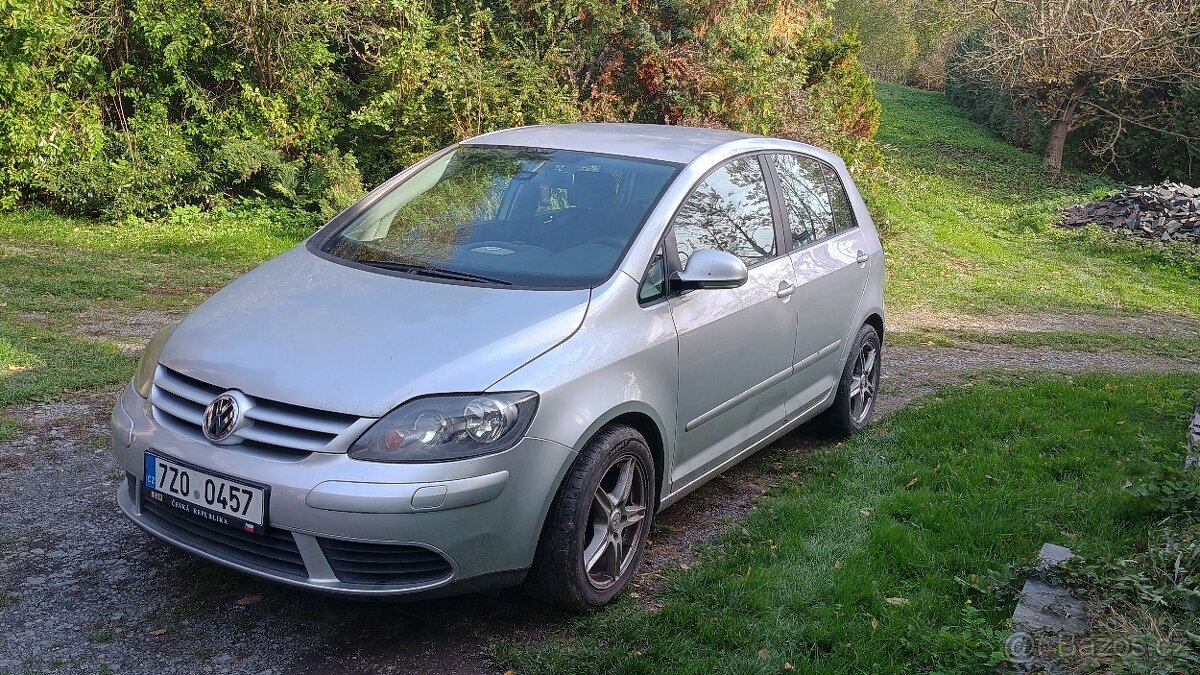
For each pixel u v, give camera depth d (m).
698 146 4.71
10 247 10.11
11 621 3.32
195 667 3.15
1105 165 30.84
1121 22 25.58
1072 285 14.94
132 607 3.47
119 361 6.32
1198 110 28.08
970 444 5.69
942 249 16.86
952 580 3.88
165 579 3.68
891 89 43.38
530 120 13.18
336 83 13.45
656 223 4.06
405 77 12.67
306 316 3.57
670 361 3.88
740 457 4.71
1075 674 2.99
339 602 3.61
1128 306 13.77
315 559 3.07
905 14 42.66
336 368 3.23
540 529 3.32
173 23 12.10
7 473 4.50
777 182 5.06
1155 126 29.39
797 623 3.54
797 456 5.57
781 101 15.19
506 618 3.56
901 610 3.62
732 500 4.85
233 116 12.80
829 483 5.04
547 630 3.49
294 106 13.16
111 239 11.05
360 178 12.88
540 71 13.41
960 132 35.03
